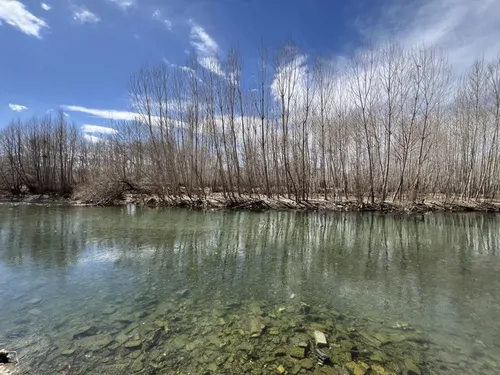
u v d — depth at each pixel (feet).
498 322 20.77
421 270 32.42
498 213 76.64
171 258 35.88
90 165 146.72
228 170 95.09
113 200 97.35
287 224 61.82
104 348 16.76
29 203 99.35
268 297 24.84
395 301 24.29
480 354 16.81
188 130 96.12
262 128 94.84
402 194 92.43
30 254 36.45
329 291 26.35
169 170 94.99
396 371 15.05
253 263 34.58
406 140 88.43
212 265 33.53
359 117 90.02
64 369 14.83
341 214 75.61
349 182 111.96
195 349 16.78
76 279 28.37
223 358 15.93
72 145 153.58
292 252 39.75
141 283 27.61
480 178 97.91
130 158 111.24
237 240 46.42
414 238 49.01
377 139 88.79
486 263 35.04
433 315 21.81
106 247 40.24
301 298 24.71
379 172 102.94
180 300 23.91
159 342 17.48
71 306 22.44
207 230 53.72
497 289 26.94
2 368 14.75
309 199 93.20
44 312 21.36
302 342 17.63
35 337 17.92
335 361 15.76
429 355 16.60
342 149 98.68
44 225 56.49
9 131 143.84
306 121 93.50
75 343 17.28
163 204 91.76
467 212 77.87
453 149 104.06
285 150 91.81
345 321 20.66
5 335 18.11
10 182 140.77
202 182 97.71
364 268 33.06
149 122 97.40
